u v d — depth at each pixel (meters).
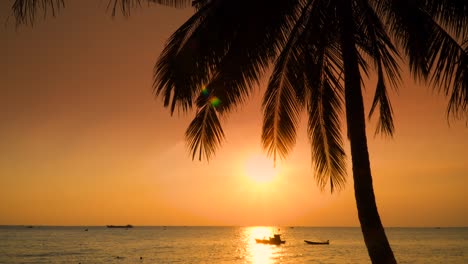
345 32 8.05
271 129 10.05
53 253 72.69
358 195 7.61
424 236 167.38
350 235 184.50
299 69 8.57
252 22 7.86
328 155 10.04
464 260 60.94
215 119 9.11
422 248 86.69
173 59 8.02
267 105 9.56
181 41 8.20
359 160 7.68
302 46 8.34
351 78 7.92
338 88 9.16
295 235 184.75
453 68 7.48
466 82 7.39
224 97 8.39
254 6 7.83
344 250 83.94
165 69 8.08
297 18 8.56
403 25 8.29
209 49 8.05
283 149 10.18
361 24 8.55
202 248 88.62
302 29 8.54
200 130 9.12
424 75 8.29
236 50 7.98
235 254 73.50
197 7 8.70
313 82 8.80
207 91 8.34
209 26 7.93
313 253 75.94
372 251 7.44
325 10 8.13
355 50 8.02
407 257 65.75
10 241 110.00
